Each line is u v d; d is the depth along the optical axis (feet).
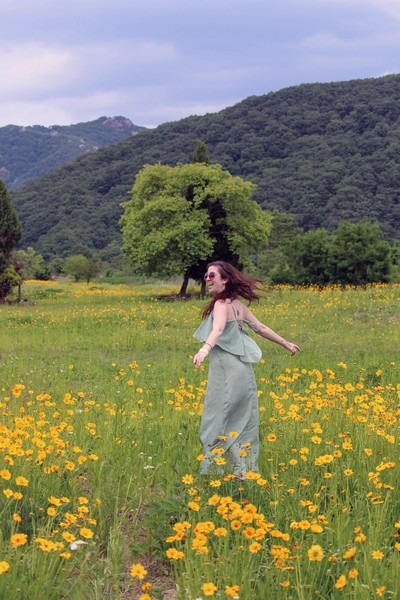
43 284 173.78
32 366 45.52
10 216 114.62
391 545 14.80
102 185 352.28
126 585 14.08
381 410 22.56
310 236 118.21
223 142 358.02
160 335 60.18
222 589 12.33
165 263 112.88
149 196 118.32
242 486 17.43
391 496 17.22
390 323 62.80
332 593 12.71
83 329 66.90
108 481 18.49
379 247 113.70
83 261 190.49
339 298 80.53
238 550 13.09
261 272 159.74
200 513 15.49
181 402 30.27
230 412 19.22
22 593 12.09
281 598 12.51
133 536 15.88
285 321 66.13
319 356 47.60
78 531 15.56
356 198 268.62
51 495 16.99
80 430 23.85
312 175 290.35
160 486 19.06
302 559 13.34
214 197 113.60
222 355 19.45
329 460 16.61
